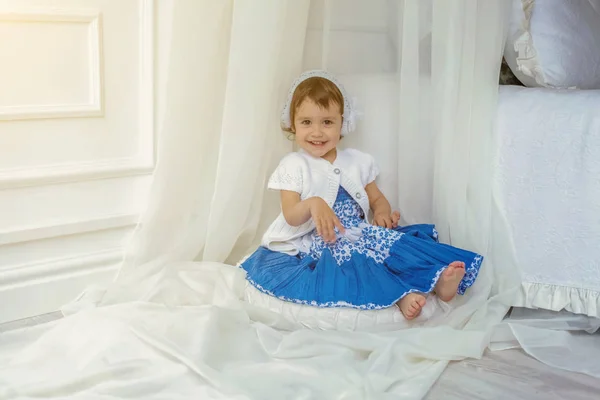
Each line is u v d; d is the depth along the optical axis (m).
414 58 1.53
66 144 1.50
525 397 1.12
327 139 1.54
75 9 1.46
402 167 1.59
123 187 1.60
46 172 1.46
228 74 1.46
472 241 1.50
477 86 1.49
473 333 1.26
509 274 1.46
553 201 1.42
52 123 1.47
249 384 1.09
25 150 1.45
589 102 1.40
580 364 1.23
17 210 1.45
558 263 1.43
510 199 1.47
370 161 1.61
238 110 1.47
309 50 1.71
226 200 1.53
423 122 1.58
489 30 1.48
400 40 1.59
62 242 1.52
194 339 1.20
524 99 1.47
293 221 1.50
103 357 1.15
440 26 1.49
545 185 1.43
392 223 1.56
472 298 1.42
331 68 1.71
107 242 1.59
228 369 1.15
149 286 1.46
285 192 1.54
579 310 1.41
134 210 1.63
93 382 1.09
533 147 1.44
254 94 1.48
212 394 1.05
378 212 1.58
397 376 1.14
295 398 1.06
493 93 1.49
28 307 1.47
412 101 1.55
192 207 1.59
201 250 1.64
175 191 1.55
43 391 1.06
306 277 1.40
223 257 1.61
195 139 1.54
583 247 1.40
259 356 1.20
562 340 1.30
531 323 1.39
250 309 1.38
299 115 1.54
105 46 1.52
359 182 1.57
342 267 1.43
